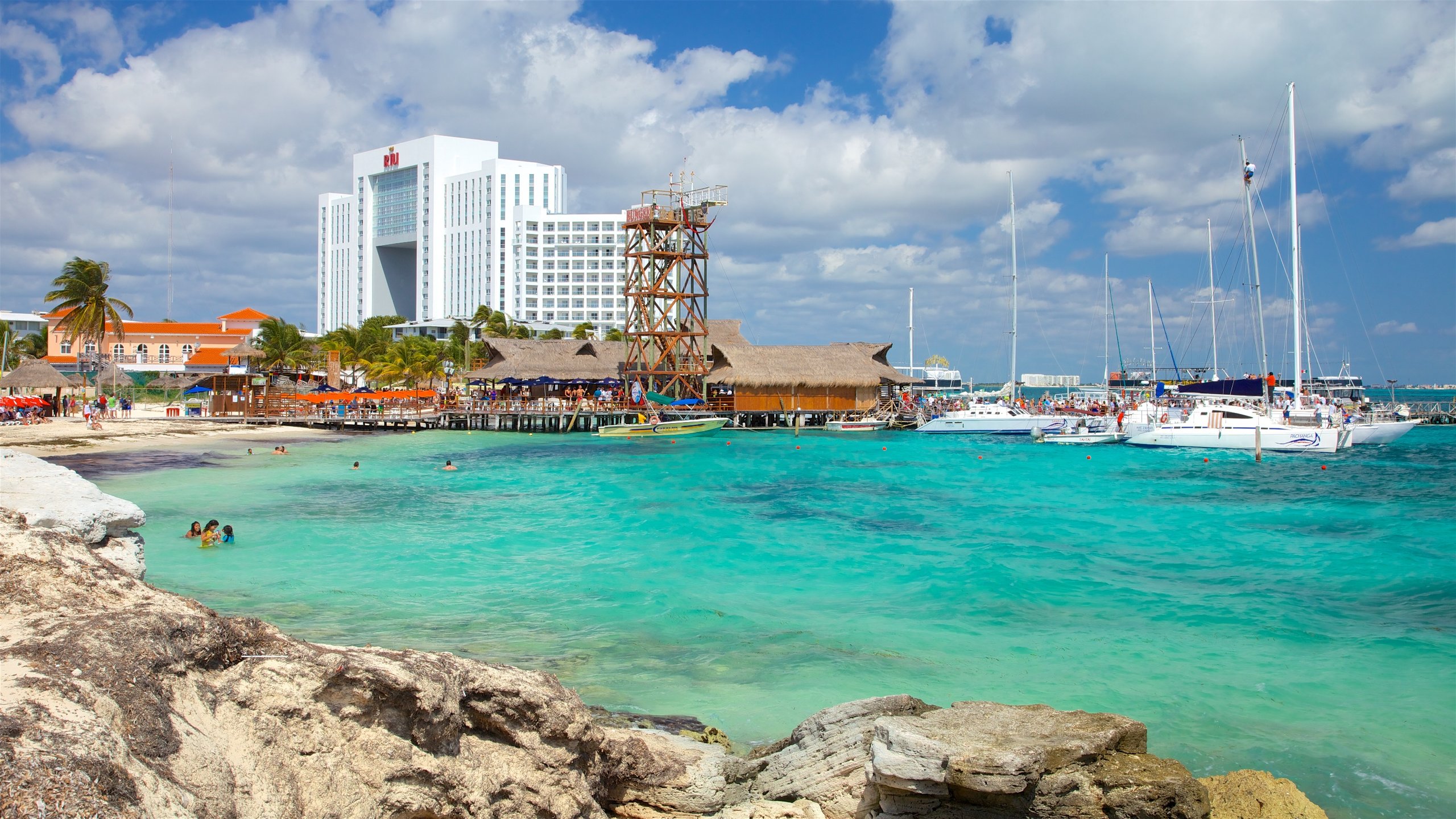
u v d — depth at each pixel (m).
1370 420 64.31
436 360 103.75
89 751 4.08
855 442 65.50
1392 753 10.67
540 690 7.52
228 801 4.93
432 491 35.62
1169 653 14.58
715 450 58.94
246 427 67.50
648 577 20.11
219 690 5.61
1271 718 11.79
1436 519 30.23
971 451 58.72
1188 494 37.31
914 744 7.15
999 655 14.47
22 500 9.20
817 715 8.88
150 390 97.25
